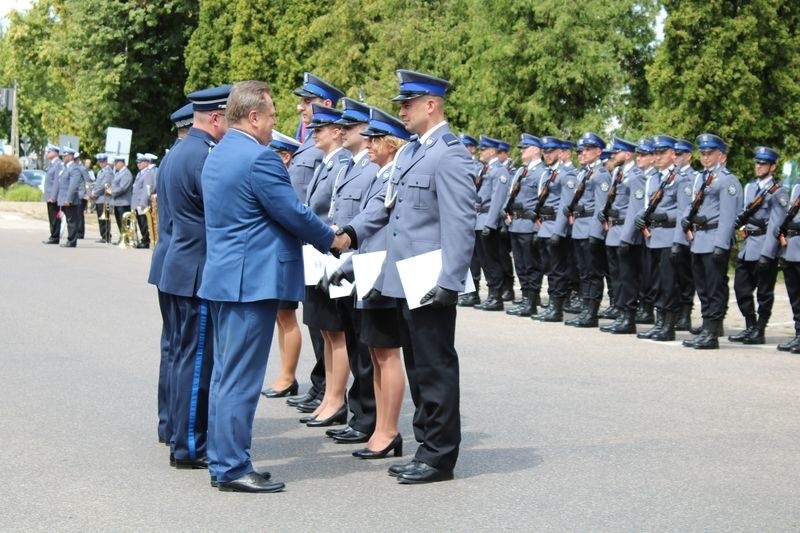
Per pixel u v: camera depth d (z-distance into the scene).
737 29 24.23
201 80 44.72
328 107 9.86
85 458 8.12
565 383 11.24
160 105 49.09
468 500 7.14
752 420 9.62
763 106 25.22
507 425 9.34
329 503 7.05
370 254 8.23
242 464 7.31
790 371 12.27
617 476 7.75
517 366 12.27
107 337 13.73
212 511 6.85
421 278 7.48
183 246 7.88
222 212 7.31
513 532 6.46
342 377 9.52
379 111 8.53
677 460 8.20
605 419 9.58
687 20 24.47
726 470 7.93
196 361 7.85
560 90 27.91
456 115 32.44
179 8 47.00
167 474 7.73
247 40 40.97
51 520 6.63
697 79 24.62
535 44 27.11
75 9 46.88
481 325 16.00
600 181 16.16
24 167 71.25
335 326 9.36
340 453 8.52
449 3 32.81
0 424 9.15
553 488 7.43
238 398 7.30
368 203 8.44
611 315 17.52
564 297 16.83
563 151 17.05
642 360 12.88
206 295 7.32
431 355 7.57
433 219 7.79
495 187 17.69
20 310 16.08
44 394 10.34
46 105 67.25
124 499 7.10
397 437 8.41
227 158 7.33
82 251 27.19
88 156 53.94
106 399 10.16
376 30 33.38
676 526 6.62
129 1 46.75
